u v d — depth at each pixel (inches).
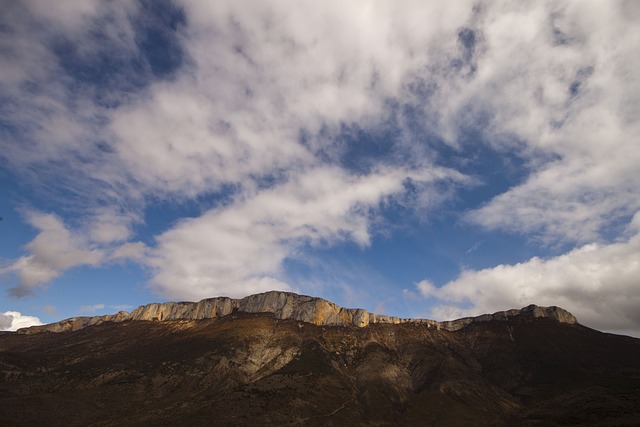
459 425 7583.7
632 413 6865.2
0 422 6732.3
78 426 6998.0
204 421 7086.6
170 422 7047.2
